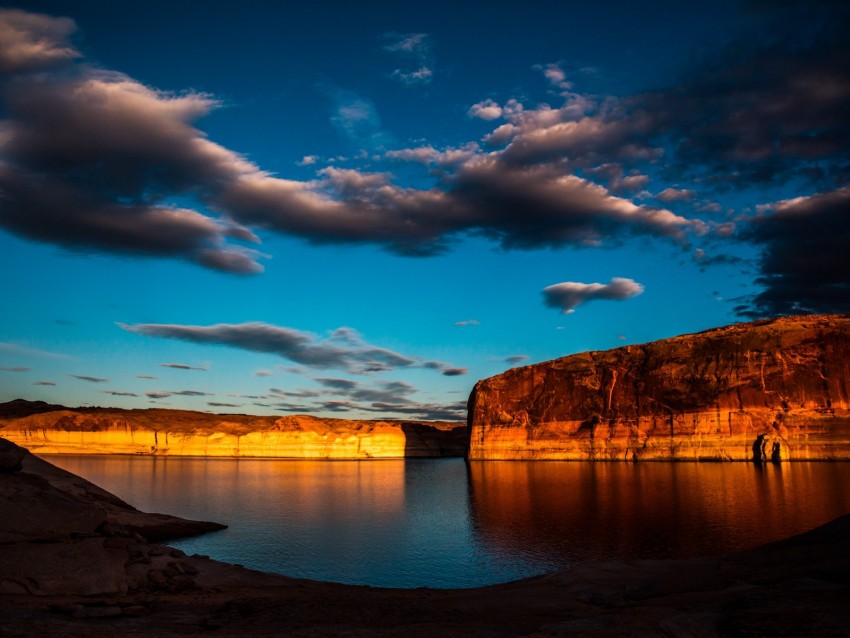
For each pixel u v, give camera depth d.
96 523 20.30
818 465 102.31
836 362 117.44
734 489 66.69
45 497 20.08
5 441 21.52
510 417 176.38
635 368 150.38
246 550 39.44
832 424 112.56
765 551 19.95
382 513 59.66
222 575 22.05
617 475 97.31
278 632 12.98
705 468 105.75
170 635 11.39
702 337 143.12
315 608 16.73
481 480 100.69
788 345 124.75
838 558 16.25
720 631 10.39
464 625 13.55
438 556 36.91
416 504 67.12
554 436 161.75
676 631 10.15
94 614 14.20
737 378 128.75
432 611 16.61
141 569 19.27
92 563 17.62
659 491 68.56
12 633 10.45
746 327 144.38
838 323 122.25
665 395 140.38
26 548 17.08
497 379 186.62
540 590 19.78
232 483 99.12
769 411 122.06
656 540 38.22
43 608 14.24
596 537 40.66
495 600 18.34
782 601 11.07
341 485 95.50
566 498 66.69
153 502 70.75
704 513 49.22
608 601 17.12
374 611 16.58
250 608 16.58
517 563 34.06
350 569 33.62
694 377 136.25
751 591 12.30
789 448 114.44
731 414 126.50
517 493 75.38
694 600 14.45
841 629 9.12
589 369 161.12
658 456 134.50
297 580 24.53
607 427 149.75
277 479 108.94
